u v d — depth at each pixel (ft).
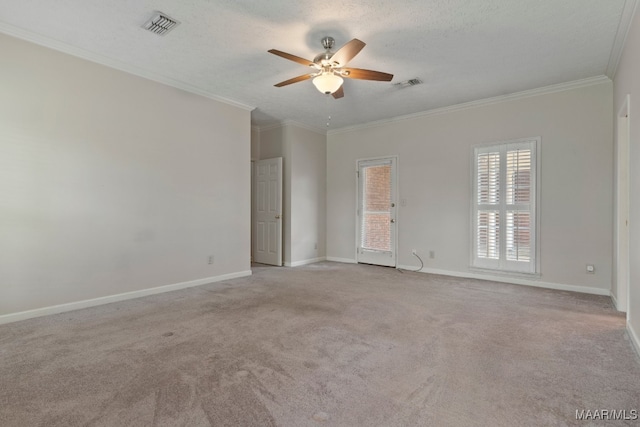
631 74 8.89
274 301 11.98
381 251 19.25
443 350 7.86
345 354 7.64
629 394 5.97
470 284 14.61
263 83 13.67
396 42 10.23
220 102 15.35
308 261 20.39
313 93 14.79
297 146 19.72
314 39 10.10
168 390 6.15
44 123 10.23
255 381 6.47
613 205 12.32
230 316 10.30
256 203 20.68
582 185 13.24
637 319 7.86
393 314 10.50
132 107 12.28
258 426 5.15
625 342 8.27
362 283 14.88
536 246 14.20
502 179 15.03
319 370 6.91
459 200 16.34
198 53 11.07
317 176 21.02
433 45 10.42
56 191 10.52
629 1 8.09
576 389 6.15
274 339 8.51
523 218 14.51
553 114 13.84
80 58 10.96
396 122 18.54
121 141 11.98
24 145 9.89
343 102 15.96
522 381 6.45
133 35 9.95
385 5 8.38
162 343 8.25
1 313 9.55
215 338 8.57
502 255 15.07
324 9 8.55
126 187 12.13
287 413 5.47
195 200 14.38
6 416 5.37
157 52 11.03
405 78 12.96
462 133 16.21
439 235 17.01
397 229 18.56
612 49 10.58
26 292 9.96
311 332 8.99
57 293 10.55
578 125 13.32
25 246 9.94
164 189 13.26
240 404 5.72
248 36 9.96
